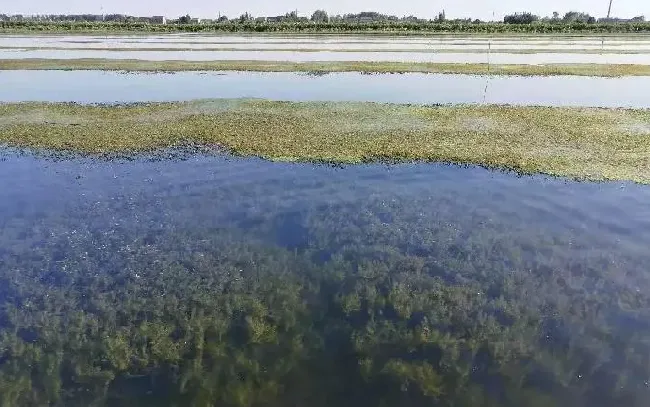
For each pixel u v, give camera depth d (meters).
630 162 16.00
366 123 21.47
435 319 8.40
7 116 23.42
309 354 7.79
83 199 13.66
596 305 8.70
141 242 11.20
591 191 13.86
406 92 30.03
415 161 16.61
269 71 38.53
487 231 11.45
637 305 8.70
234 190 14.18
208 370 7.45
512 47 54.59
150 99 28.11
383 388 7.13
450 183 14.61
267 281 9.61
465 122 21.55
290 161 16.70
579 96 28.44
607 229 11.57
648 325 8.20
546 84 32.72
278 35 74.50
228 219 12.38
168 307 8.80
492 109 24.14
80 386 7.21
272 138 19.25
